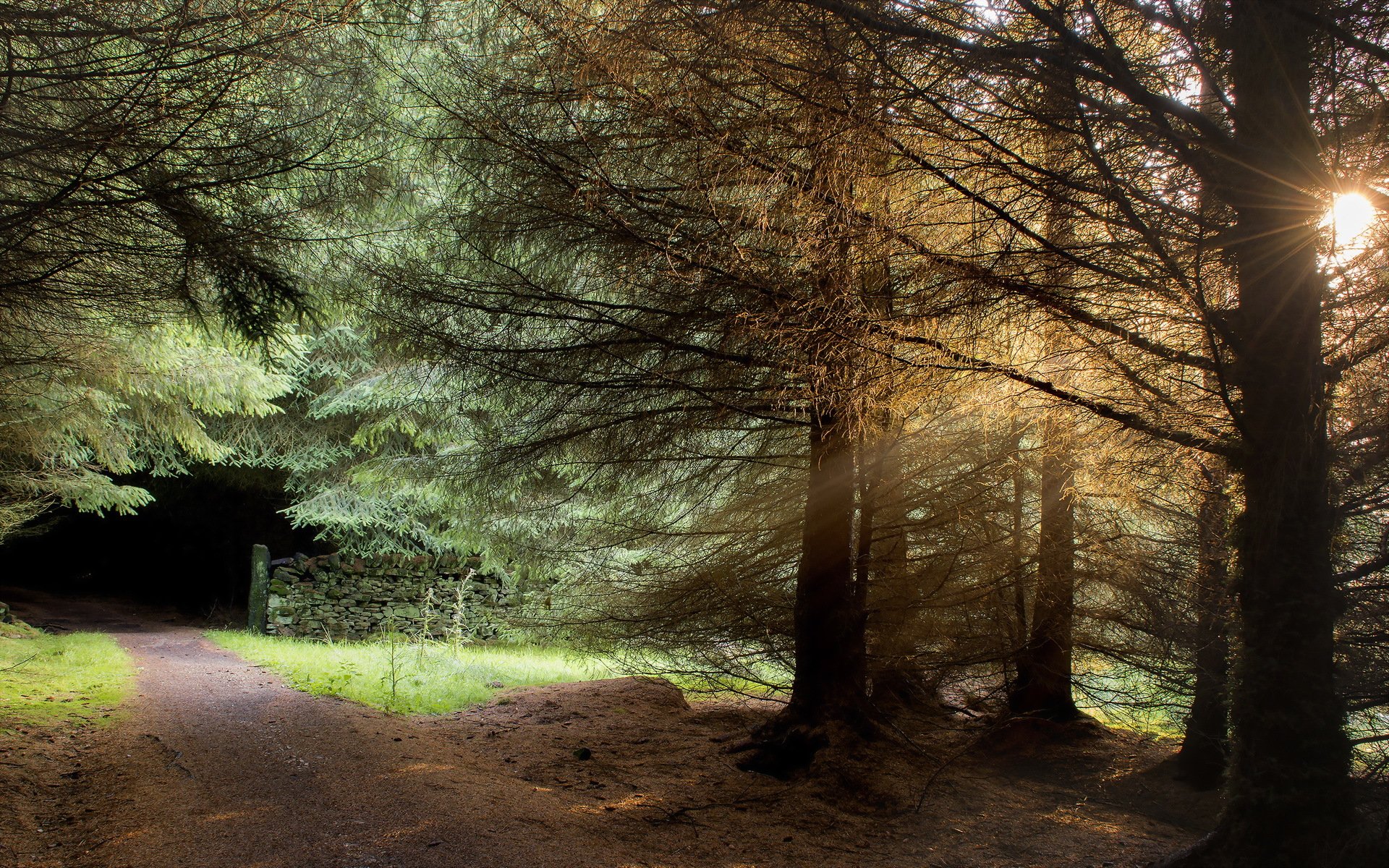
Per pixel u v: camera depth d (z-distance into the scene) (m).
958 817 5.43
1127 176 3.53
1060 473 6.48
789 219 4.50
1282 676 3.37
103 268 5.54
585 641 8.57
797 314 4.50
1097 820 5.54
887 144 3.76
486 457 6.96
